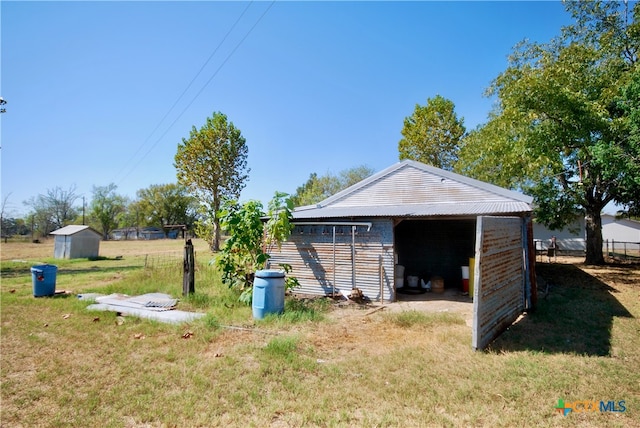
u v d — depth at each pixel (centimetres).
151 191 7181
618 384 432
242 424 350
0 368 496
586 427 342
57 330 679
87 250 2728
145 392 418
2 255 3041
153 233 7144
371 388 423
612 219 3203
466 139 2141
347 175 4438
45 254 3150
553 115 1320
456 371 468
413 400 392
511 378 446
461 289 1216
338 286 1081
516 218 809
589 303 920
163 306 874
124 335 644
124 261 2433
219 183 3109
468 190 1169
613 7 1602
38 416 368
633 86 1142
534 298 841
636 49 1507
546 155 1332
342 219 1097
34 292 1020
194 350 562
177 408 379
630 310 841
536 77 1336
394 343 596
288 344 560
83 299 976
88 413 372
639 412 369
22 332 667
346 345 589
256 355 530
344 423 348
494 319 625
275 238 1041
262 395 407
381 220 1033
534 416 360
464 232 1370
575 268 1634
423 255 1437
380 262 1020
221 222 1016
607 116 1336
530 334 651
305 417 358
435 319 750
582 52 1505
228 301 919
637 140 1127
